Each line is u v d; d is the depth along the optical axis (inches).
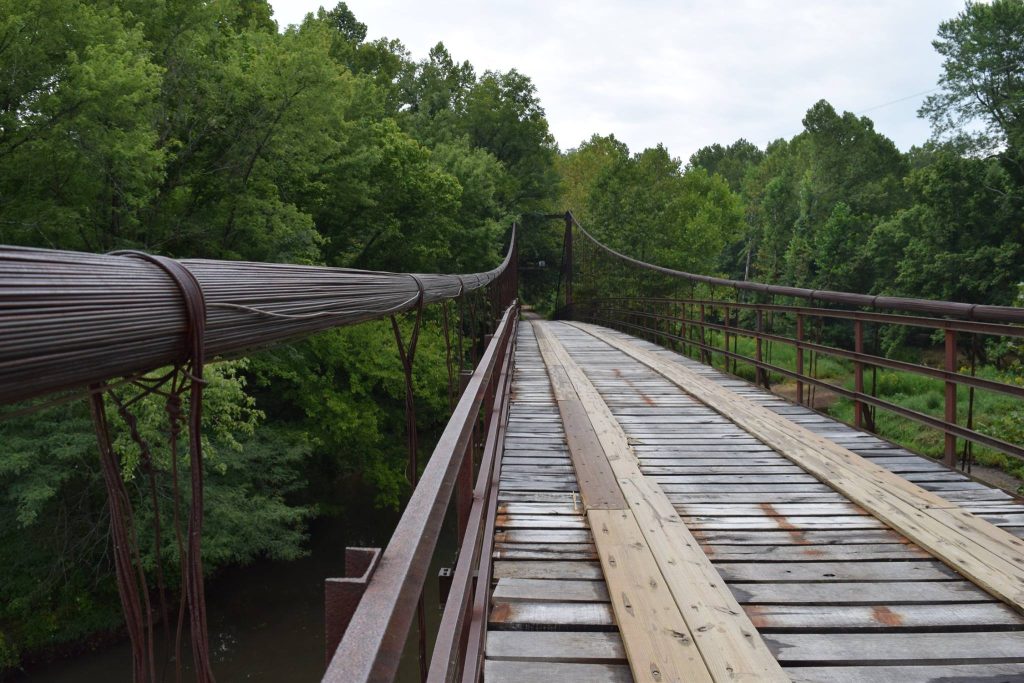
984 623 101.6
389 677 24.5
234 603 455.5
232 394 366.3
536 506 155.5
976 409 527.8
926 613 105.0
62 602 402.3
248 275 34.2
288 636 412.8
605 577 114.0
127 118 356.2
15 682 367.2
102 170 352.5
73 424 353.1
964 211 1129.4
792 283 1756.9
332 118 531.5
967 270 1104.2
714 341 1208.8
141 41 392.8
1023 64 1213.1
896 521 139.9
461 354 126.9
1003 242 1085.8
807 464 182.4
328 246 709.3
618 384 331.9
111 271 23.8
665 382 338.0
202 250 496.1
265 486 486.3
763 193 2620.6
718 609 102.1
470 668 72.7
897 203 1812.3
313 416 570.3
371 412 593.9
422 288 77.5
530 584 116.0
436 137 1357.0
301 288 39.3
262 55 499.2
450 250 973.8
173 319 25.9
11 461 331.9
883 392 728.3
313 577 499.2
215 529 417.7
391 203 754.2
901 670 89.9
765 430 222.7
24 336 18.4
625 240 1637.6
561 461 192.7
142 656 26.8
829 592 112.3
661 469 184.2
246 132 481.7
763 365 313.4
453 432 62.2
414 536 35.9
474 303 178.4
